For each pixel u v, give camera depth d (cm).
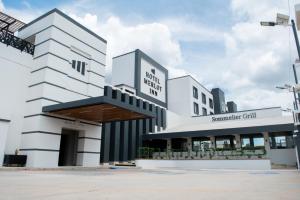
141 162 2981
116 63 4462
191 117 4519
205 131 3072
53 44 2153
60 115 2133
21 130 2036
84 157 2303
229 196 535
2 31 2027
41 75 2083
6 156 1816
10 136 1950
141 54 4338
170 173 1642
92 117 2244
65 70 2236
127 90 3722
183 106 4834
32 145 1942
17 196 511
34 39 2356
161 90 4772
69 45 2305
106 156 2859
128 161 3139
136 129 3394
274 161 2992
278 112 3759
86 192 589
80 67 2405
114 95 3131
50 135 2028
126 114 2108
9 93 1984
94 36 2605
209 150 2981
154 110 3875
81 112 2028
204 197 520
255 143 3238
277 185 795
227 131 2952
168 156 3180
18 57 2091
